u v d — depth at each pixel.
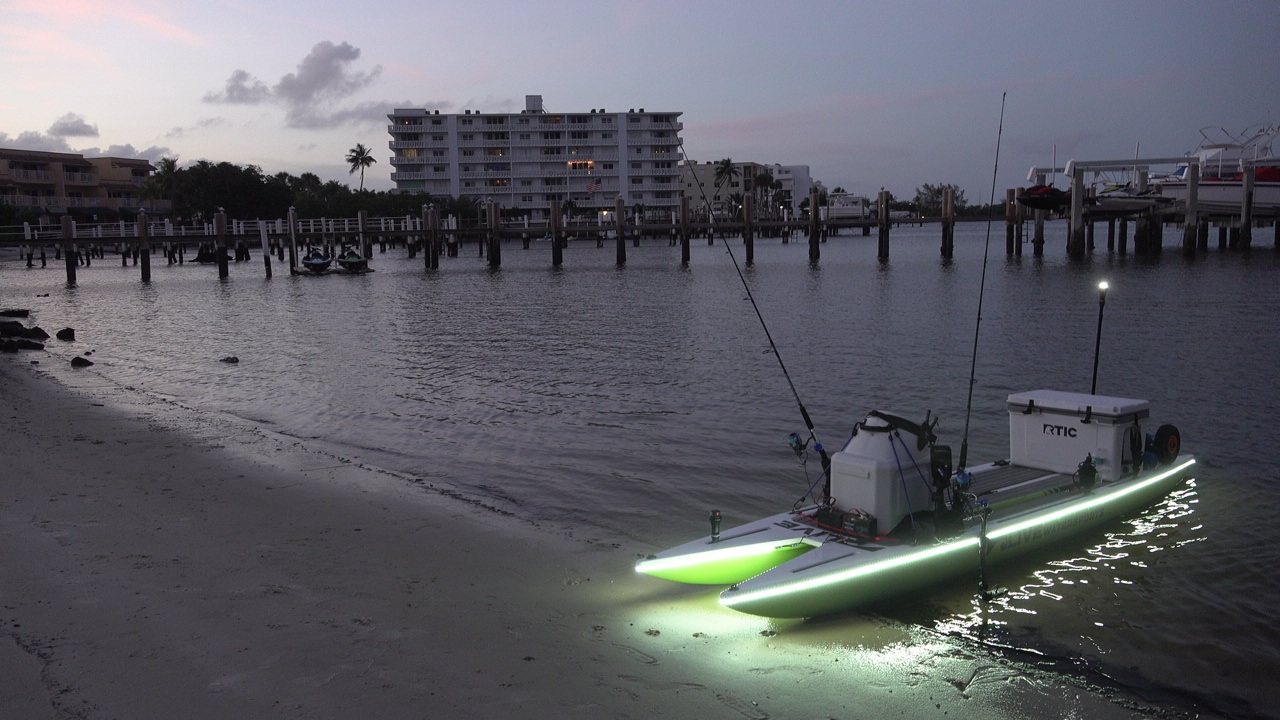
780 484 11.77
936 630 7.35
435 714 5.64
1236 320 28.66
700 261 78.31
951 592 8.12
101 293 48.09
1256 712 6.16
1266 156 59.66
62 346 26.61
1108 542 9.39
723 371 20.88
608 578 8.20
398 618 7.10
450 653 6.51
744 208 64.69
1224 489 11.20
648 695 6.02
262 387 19.23
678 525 10.03
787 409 16.61
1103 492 9.64
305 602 7.36
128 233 57.12
